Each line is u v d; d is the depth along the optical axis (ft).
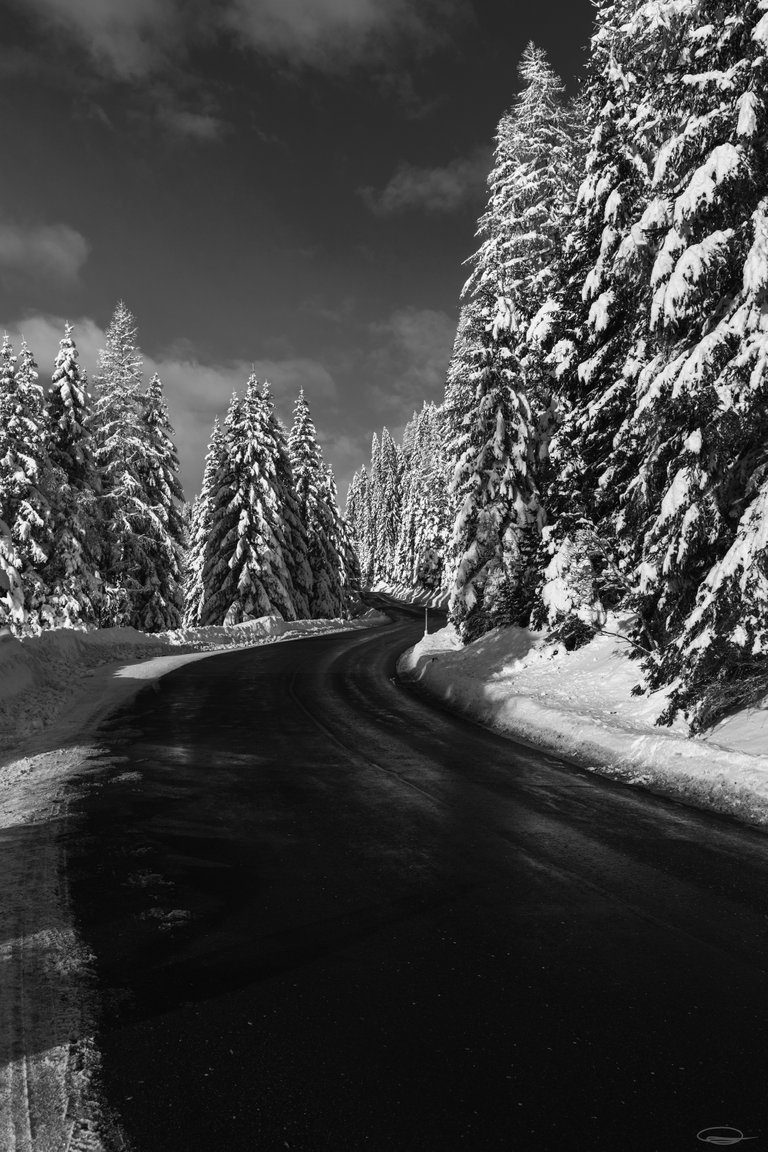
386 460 395.34
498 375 69.62
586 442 53.11
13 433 90.58
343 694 53.72
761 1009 11.19
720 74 29.22
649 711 36.60
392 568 382.42
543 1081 9.27
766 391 28.17
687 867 17.76
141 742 33.50
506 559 68.18
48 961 12.51
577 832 20.65
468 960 12.76
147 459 118.01
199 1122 8.40
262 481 132.16
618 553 53.36
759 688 30.99
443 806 23.40
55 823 20.86
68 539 94.99
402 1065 9.57
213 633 104.99
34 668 51.65
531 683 48.93
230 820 21.56
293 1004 11.15
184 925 14.11
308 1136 8.18
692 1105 8.82
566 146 70.33
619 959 12.87
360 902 15.43
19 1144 8.02
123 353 113.19
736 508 32.71
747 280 28.19
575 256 55.62
